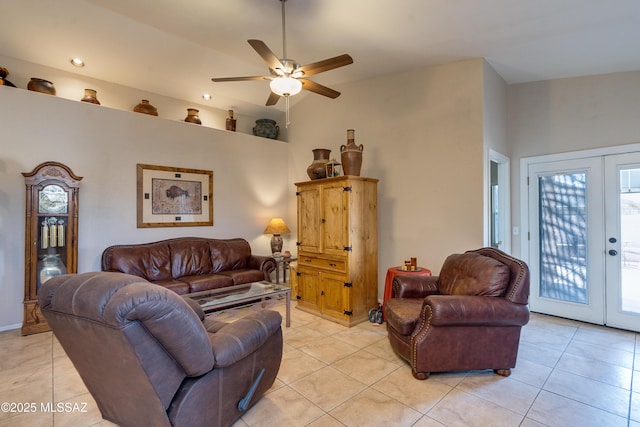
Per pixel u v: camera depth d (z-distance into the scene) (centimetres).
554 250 377
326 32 308
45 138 356
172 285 366
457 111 354
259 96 522
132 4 296
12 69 367
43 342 309
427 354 233
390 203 413
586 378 236
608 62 316
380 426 184
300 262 422
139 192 421
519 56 326
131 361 133
